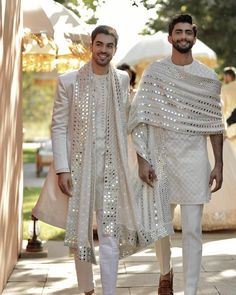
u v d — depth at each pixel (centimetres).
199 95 642
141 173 638
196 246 637
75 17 902
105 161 623
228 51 2003
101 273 620
